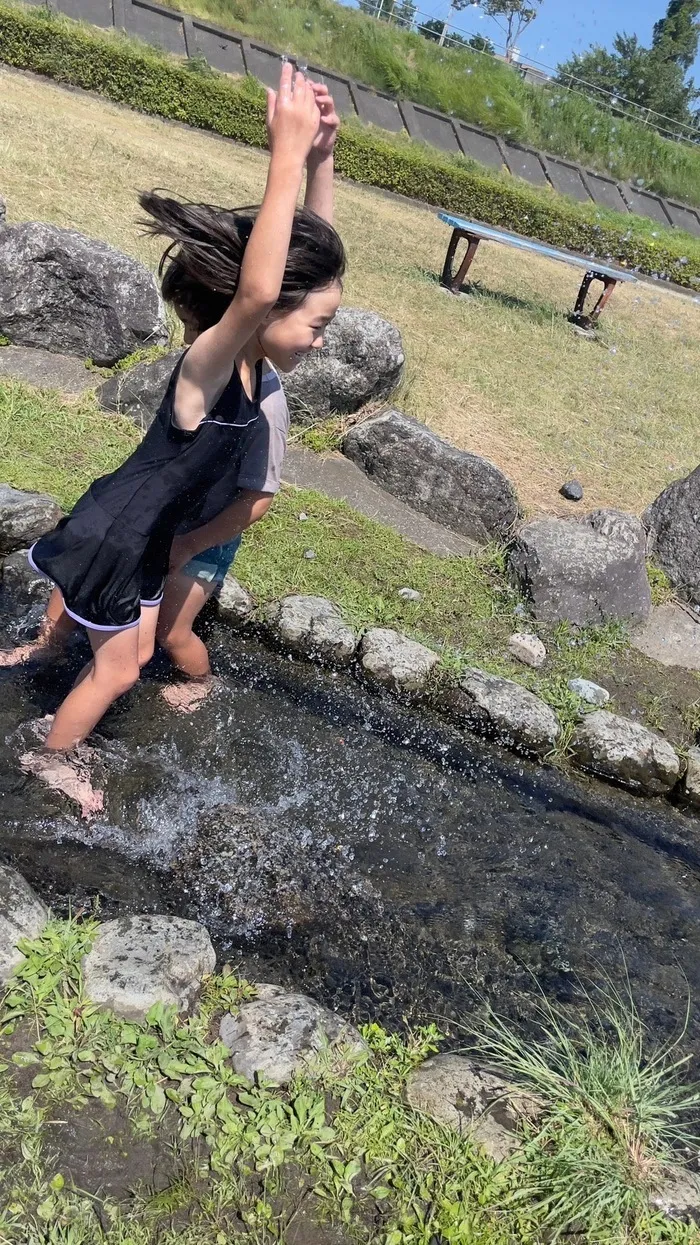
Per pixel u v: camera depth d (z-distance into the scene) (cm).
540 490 609
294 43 2019
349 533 493
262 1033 218
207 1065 210
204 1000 229
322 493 522
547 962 289
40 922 229
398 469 541
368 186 1585
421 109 2088
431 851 323
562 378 830
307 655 401
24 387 517
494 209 1661
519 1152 208
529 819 355
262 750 341
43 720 307
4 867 242
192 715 345
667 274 1781
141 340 570
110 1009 215
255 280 216
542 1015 268
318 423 573
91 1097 198
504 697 397
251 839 295
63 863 269
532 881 322
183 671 351
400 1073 226
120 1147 191
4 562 386
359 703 387
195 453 257
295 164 216
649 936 312
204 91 1470
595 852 347
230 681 372
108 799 296
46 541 271
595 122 2350
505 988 275
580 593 475
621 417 785
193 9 1945
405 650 404
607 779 393
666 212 2330
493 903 307
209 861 285
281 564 445
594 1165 206
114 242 716
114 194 851
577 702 412
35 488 429
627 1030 269
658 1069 259
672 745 413
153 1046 209
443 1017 258
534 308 1064
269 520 475
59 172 857
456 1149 206
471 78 2209
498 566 503
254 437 289
